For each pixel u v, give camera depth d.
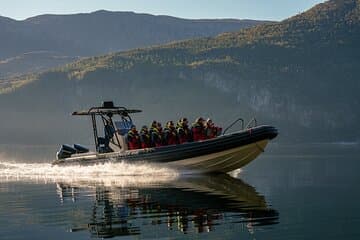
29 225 14.71
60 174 29.75
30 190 22.42
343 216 15.43
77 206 17.77
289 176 27.89
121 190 21.86
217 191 21.27
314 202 18.12
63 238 13.25
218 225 14.31
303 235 13.14
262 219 15.07
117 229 14.05
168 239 12.95
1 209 17.42
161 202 18.28
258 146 27.78
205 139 28.61
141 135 29.56
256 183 24.34
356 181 24.81
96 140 31.59
